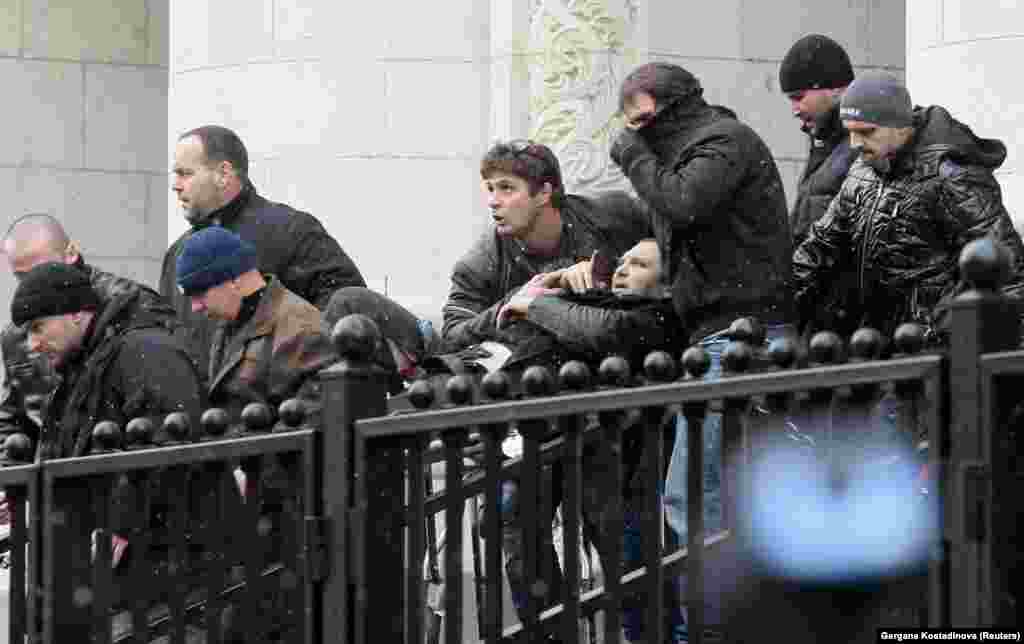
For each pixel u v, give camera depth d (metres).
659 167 23.39
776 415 17.06
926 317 23.31
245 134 38.28
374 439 18.92
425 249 37.53
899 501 16.50
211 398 23.75
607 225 26.52
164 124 50.53
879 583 16.80
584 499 22.03
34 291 23.75
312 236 28.38
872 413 17.08
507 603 28.28
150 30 50.53
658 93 23.80
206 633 20.08
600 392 17.84
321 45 37.91
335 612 18.89
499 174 26.06
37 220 29.14
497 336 24.92
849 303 24.23
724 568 17.72
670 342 23.83
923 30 32.00
